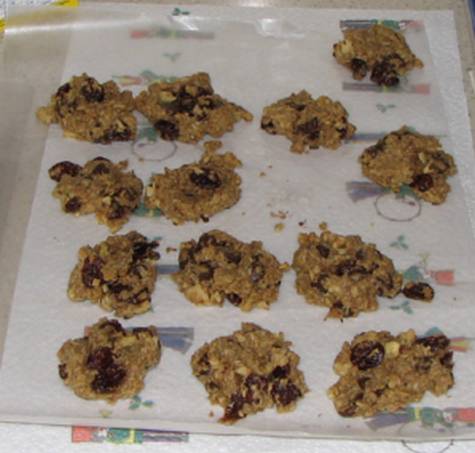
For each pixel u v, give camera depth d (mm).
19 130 557
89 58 596
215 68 593
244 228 513
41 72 587
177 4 628
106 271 476
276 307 481
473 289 488
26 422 440
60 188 518
